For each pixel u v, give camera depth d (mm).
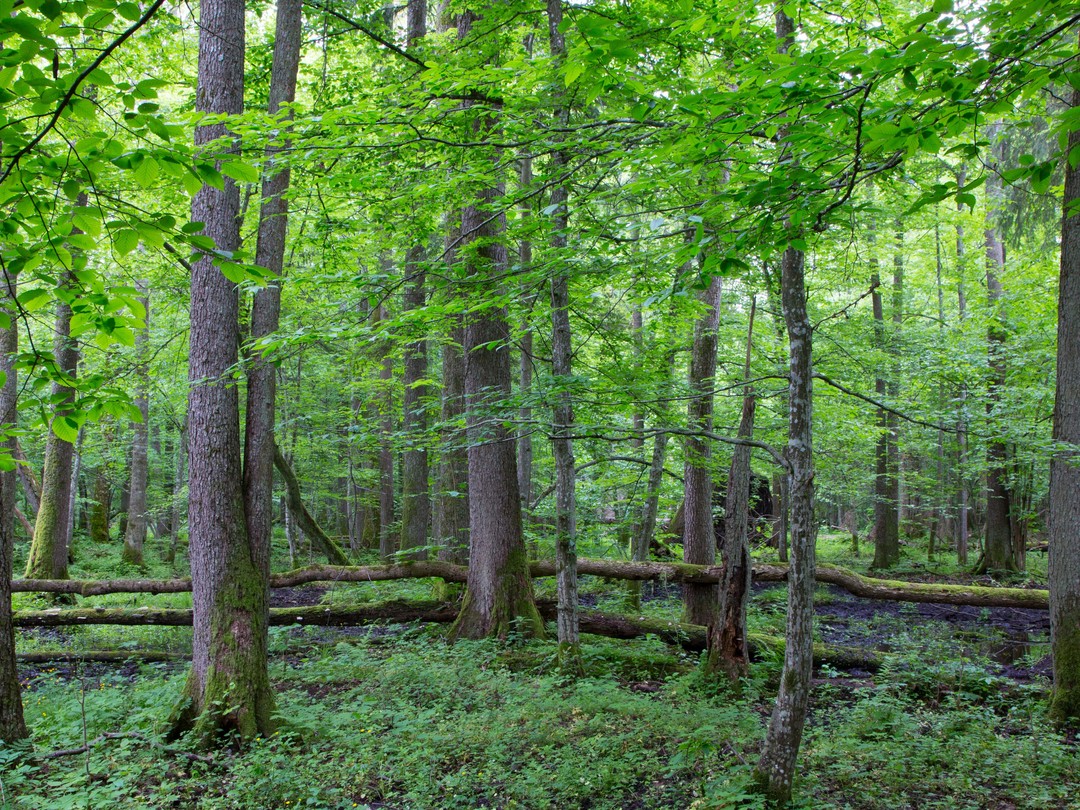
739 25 4695
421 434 7117
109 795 5508
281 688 8547
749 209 3982
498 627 9945
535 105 5652
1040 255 14367
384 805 5613
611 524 14430
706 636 10031
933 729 6793
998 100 3029
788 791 5000
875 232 11875
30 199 2326
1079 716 6949
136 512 19203
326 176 6344
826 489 17641
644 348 9422
